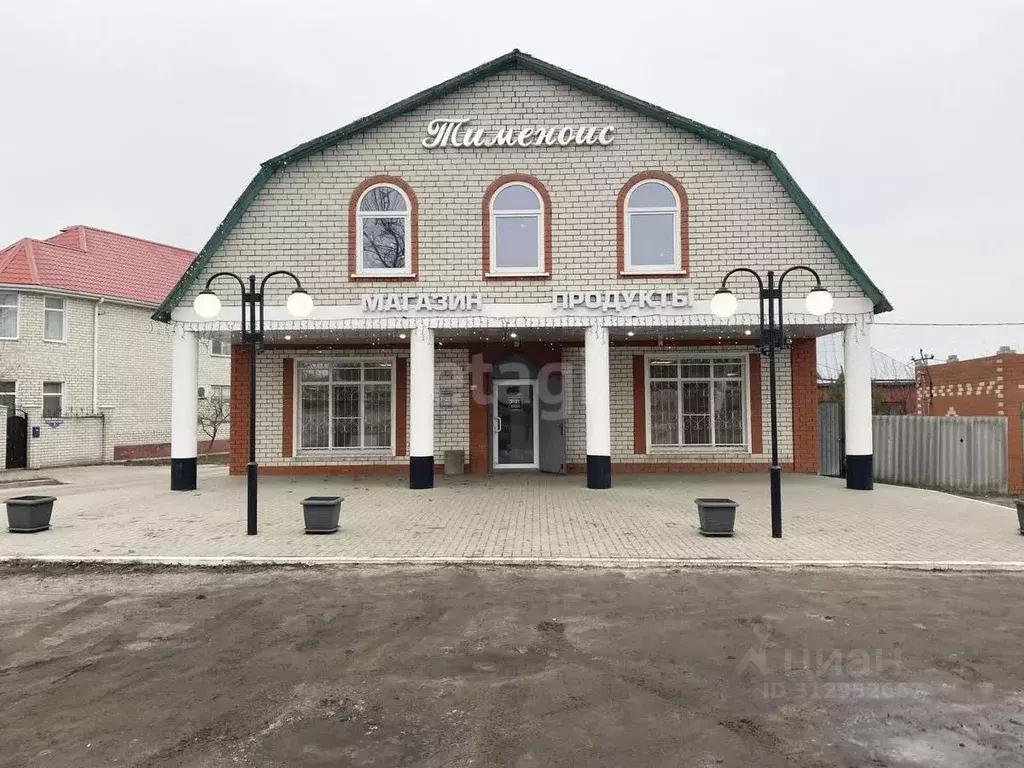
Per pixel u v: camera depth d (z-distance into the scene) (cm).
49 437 2333
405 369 1602
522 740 382
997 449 1434
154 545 856
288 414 1595
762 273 1324
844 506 1126
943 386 2136
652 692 443
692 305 1313
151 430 2719
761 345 925
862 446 1304
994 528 955
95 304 2511
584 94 1357
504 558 786
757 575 735
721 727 396
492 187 1351
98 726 403
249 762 361
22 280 2308
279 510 1109
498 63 1343
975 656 503
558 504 1142
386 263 1358
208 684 462
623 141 1351
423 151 1359
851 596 657
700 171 1341
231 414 1609
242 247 1351
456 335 1466
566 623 580
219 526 977
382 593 673
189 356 1345
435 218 1349
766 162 1334
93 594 679
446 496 1237
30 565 784
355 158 1362
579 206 1345
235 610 623
